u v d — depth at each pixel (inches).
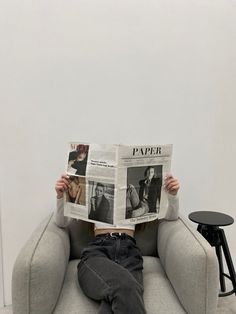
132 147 53.4
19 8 64.2
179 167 76.2
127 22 69.6
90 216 55.4
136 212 55.3
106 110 71.1
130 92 71.6
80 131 70.6
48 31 66.2
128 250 56.9
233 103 77.1
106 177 53.5
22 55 65.6
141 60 71.1
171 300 49.3
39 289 44.6
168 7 70.9
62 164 70.6
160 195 57.8
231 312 67.6
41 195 70.6
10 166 68.2
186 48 72.9
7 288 72.0
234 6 74.2
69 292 50.4
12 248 71.0
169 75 72.9
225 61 75.4
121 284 45.2
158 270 58.6
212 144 77.2
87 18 67.7
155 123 73.7
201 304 46.6
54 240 52.8
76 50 68.0
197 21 72.7
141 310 43.6
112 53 69.7
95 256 53.3
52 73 67.5
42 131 68.7
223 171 78.7
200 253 47.0
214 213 69.9
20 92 66.5
